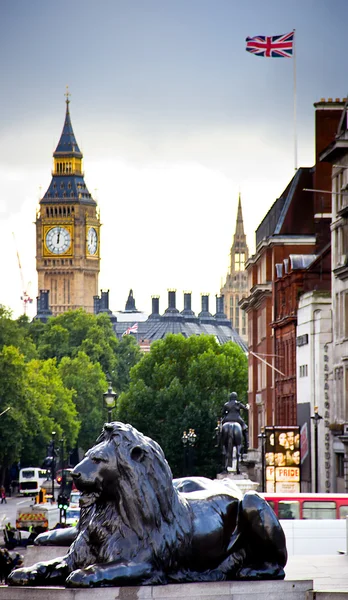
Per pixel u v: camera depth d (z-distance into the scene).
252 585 26.44
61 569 26.28
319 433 134.25
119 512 25.47
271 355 173.25
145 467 25.67
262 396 191.62
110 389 98.75
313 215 180.00
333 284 130.25
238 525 27.53
